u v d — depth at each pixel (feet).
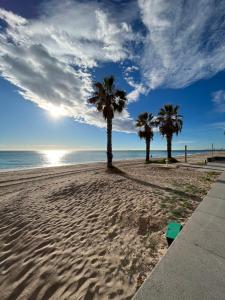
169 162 75.97
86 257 10.91
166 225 14.52
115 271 9.59
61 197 23.41
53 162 142.41
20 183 37.06
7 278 9.73
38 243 12.85
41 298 8.30
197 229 10.32
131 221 15.46
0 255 11.82
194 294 5.89
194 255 7.91
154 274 6.85
